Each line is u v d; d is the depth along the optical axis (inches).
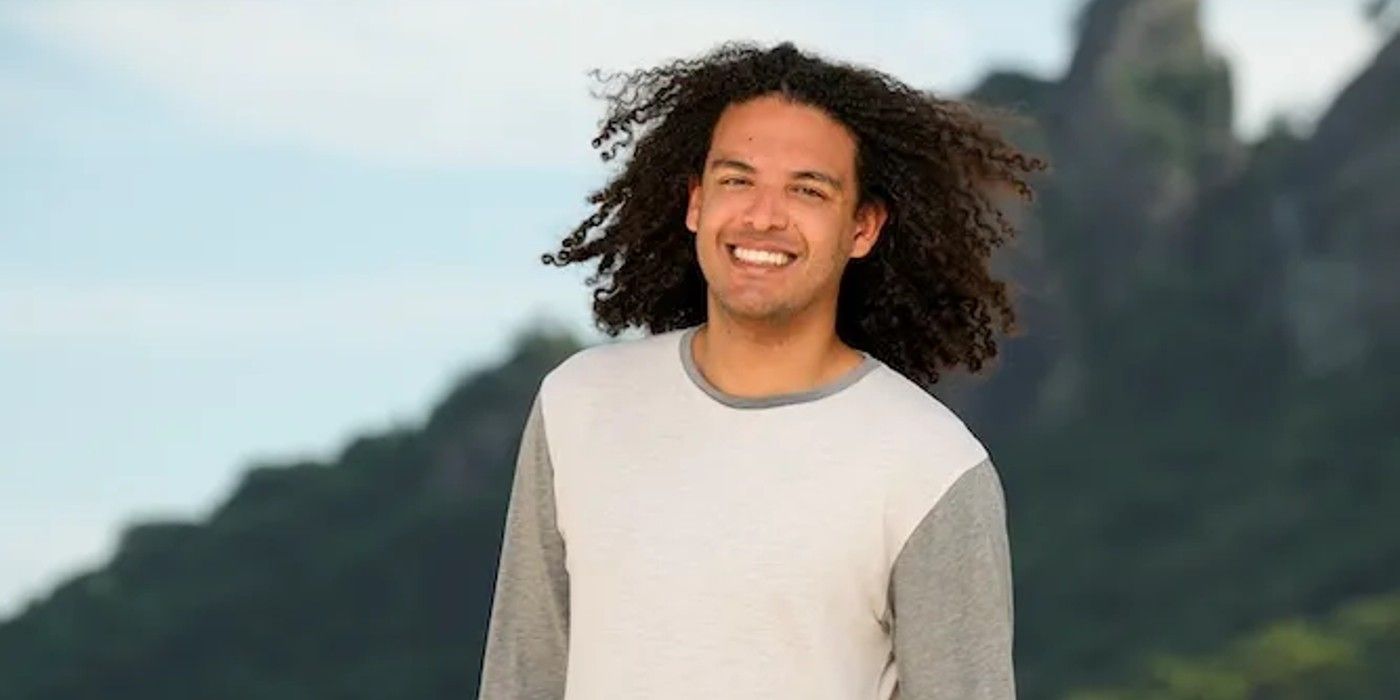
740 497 173.6
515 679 182.7
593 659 174.7
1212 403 3599.9
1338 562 3112.7
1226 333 3656.5
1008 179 189.9
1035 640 3213.6
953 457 173.9
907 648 173.3
